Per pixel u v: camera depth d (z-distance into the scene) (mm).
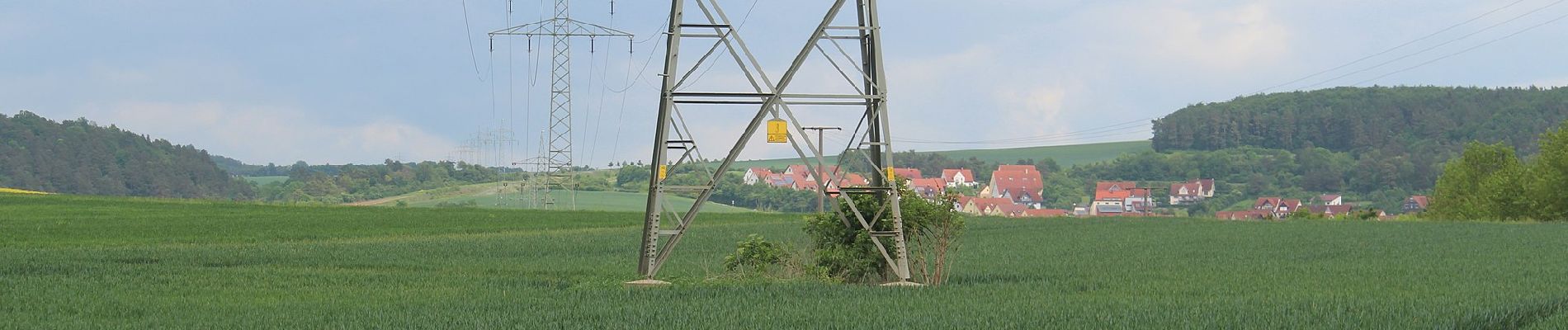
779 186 145875
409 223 68375
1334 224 70938
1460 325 18500
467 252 44031
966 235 56656
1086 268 34375
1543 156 97812
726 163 27938
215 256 40500
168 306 23734
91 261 37438
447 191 185625
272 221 66938
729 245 48125
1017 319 19375
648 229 28281
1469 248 44250
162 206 82125
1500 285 26797
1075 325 18609
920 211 28484
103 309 23219
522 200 119750
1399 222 74500
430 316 20562
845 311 20875
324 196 192000
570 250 45312
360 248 46125
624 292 24781
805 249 30734
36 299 24984
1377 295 24031
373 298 25297
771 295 23969
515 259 40188
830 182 28734
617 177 179375
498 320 20000
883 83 27734
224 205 85500
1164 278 29906
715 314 20594
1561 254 39531
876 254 28828
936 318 19828
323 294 26719
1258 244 47750
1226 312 20031
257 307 23359
